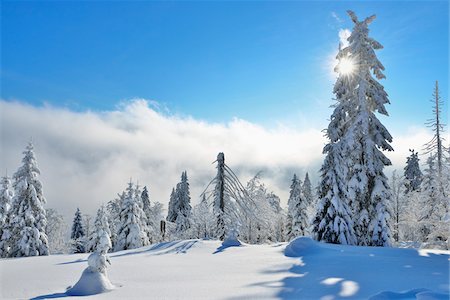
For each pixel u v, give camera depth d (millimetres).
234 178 28453
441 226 24469
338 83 22906
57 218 54375
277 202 47812
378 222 19875
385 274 9383
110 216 46188
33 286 9438
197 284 9016
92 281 8570
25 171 31875
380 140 20906
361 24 22656
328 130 21828
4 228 31156
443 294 6645
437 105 29000
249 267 11992
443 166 27656
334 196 19703
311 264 11836
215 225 30453
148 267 12594
